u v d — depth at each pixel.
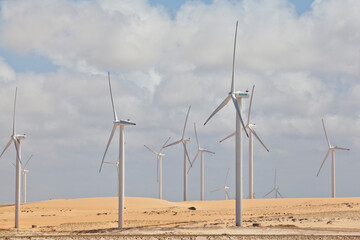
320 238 58.47
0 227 92.75
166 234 64.44
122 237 63.50
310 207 112.81
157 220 96.94
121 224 78.19
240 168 71.19
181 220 95.19
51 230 83.31
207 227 70.19
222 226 71.31
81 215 117.62
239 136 71.62
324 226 69.81
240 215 71.00
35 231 80.25
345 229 65.69
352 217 79.75
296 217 85.56
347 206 109.75
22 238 65.25
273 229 66.06
